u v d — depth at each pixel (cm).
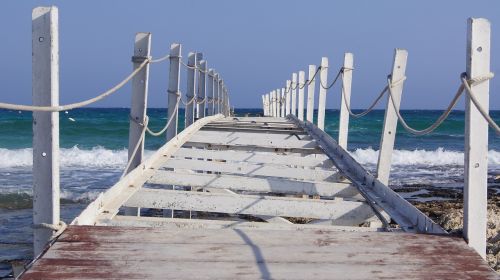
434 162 3256
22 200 1736
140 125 759
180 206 629
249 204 624
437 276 371
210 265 385
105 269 373
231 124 1488
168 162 872
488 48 420
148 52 739
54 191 423
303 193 732
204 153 979
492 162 3275
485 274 375
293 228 499
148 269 375
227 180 753
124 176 694
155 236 443
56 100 412
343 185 723
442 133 5250
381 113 9294
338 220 624
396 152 3369
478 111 425
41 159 419
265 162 988
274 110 2989
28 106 361
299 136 1252
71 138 4062
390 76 674
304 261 396
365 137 4825
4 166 2647
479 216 435
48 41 404
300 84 1614
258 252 412
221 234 455
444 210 1505
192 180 754
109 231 448
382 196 638
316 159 975
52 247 409
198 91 1549
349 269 382
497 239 440
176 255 402
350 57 958
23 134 4069
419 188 2114
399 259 402
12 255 1076
